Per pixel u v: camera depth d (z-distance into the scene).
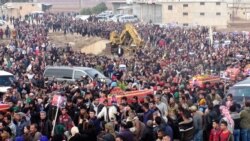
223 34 97.38
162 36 90.69
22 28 97.62
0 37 93.56
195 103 32.44
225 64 60.00
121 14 147.75
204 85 39.38
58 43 96.31
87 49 95.00
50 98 30.47
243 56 67.81
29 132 23.83
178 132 25.67
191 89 36.91
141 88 39.09
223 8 139.75
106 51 88.81
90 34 101.19
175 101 29.20
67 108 27.67
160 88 35.16
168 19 141.62
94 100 29.69
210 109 27.86
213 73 55.91
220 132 24.70
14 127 25.42
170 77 45.69
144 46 82.81
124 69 55.84
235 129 27.38
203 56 67.06
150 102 27.64
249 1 156.75
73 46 95.94
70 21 110.25
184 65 59.97
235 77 46.69
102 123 25.64
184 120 26.70
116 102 29.19
